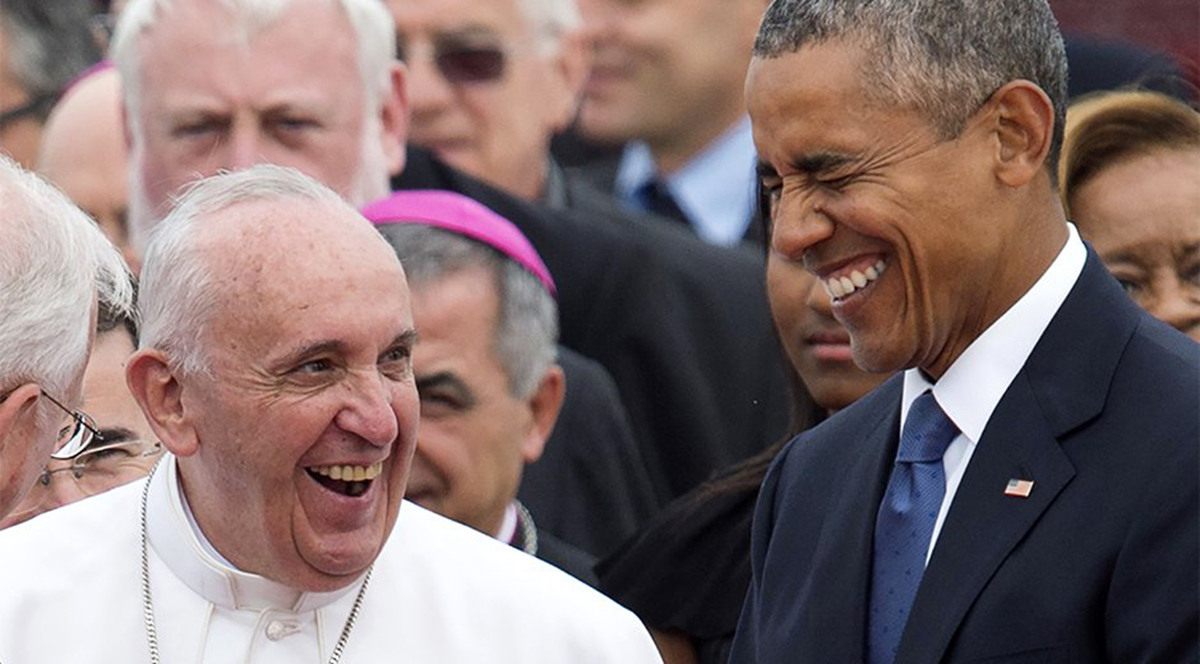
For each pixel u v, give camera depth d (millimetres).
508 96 29188
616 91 32438
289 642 15852
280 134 24062
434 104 28922
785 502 16047
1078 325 14602
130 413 18156
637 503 24438
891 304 14516
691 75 32188
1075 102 19078
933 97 14234
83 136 26203
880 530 15133
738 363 26891
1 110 29328
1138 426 14164
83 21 29875
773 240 14711
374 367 14789
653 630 19422
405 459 15070
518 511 21453
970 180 14359
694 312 27000
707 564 19359
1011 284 14656
